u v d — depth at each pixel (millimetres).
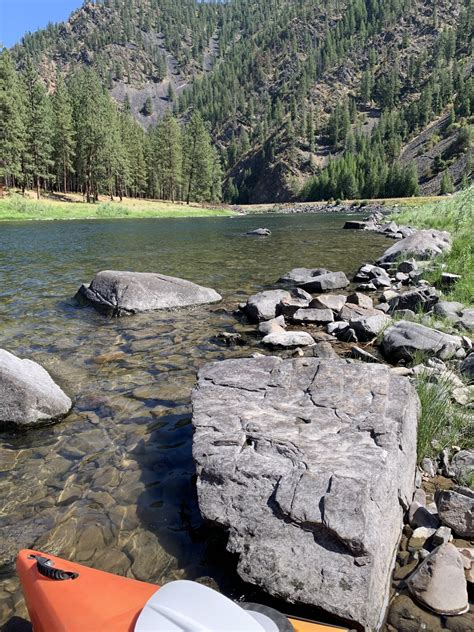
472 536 3613
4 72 61969
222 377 5441
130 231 35812
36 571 2869
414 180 133750
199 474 3938
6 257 19641
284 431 4246
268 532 3332
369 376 5133
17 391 5527
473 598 3100
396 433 4102
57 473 4684
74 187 88625
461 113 188500
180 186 100812
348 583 2957
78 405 6129
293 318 10008
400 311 10125
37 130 67562
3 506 4195
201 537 3828
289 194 194625
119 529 3924
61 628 2424
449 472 4539
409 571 3365
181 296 11367
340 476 3523
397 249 17266
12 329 9430
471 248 13992
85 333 9242
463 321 8727
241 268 16969
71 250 22375
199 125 97562
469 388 6000
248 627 2146
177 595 2361
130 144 93312
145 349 8312
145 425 5625
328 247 23406
